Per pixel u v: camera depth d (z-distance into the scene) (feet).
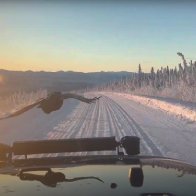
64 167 12.28
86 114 105.91
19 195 9.12
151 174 11.31
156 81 279.08
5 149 13.47
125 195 8.98
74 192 9.28
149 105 146.00
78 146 13.83
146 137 54.70
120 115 99.55
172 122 76.64
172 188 9.70
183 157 39.32
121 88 539.70
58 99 10.83
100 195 8.96
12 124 78.07
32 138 56.44
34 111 112.68
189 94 152.05
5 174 11.53
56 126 72.79
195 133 58.29
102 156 14.11
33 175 11.27
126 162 13.15
